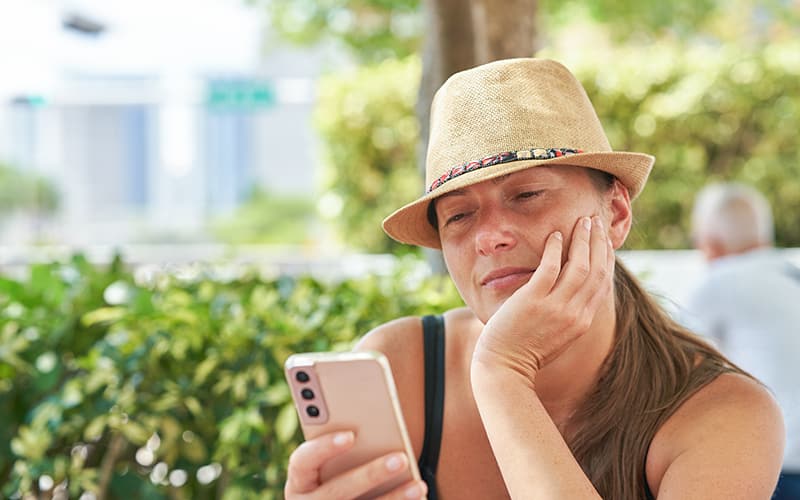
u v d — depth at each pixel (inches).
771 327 151.3
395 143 376.2
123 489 114.8
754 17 532.7
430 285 130.1
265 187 720.3
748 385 71.9
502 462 65.5
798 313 151.6
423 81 129.0
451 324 82.3
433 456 79.0
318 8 479.5
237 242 586.9
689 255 350.9
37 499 117.6
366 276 134.2
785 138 365.1
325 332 117.0
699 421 69.9
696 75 368.5
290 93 374.9
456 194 71.6
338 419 65.7
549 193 70.1
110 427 116.1
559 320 68.2
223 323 119.0
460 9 125.3
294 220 644.7
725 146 368.5
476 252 71.9
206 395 116.0
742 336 153.9
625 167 71.2
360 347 81.9
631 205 75.8
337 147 380.2
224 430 108.3
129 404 113.2
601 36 515.2
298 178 753.6
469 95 71.7
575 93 72.9
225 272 142.6
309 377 65.3
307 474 65.9
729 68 366.9
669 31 502.0
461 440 78.6
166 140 734.5
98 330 123.0
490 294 71.5
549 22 468.1
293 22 491.5
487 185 70.4
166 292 131.3
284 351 114.1
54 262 135.3
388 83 377.7
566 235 70.2
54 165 703.1
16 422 120.3
